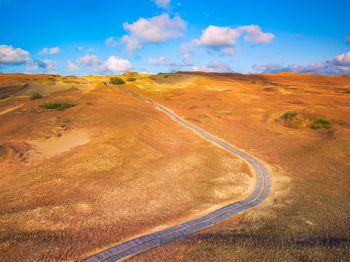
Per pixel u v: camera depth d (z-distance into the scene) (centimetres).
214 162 2458
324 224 1337
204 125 4053
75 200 1642
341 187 1902
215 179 2108
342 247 1050
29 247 1123
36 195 1672
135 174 2102
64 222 1388
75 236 1258
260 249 1048
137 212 1556
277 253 1006
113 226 1383
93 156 2391
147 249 1106
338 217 1415
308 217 1434
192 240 1162
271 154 2806
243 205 1669
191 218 1504
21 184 1814
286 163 2533
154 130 3484
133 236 1281
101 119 3803
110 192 1780
